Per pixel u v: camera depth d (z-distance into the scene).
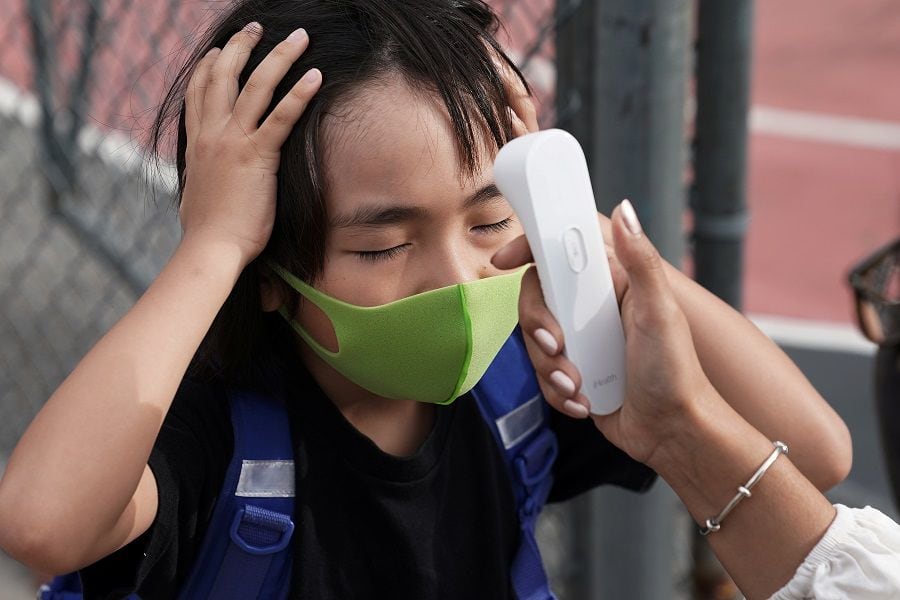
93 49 4.39
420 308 1.86
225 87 1.93
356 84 1.82
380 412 2.12
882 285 3.07
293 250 1.90
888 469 3.16
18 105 5.75
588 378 1.74
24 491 1.75
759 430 2.16
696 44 3.02
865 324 3.03
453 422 2.13
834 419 2.18
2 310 5.66
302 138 1.84
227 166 1.89
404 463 2.05
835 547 1.77
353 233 1.84
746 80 3.03
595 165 2.85
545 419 2.23
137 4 4.55
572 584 3.42
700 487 1.80
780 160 9.84
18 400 5.07
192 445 1.97
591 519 3.20
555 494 2.41
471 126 1.83
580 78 2.93
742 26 2.98
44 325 5.55
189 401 2.01
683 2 2.71
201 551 2.00
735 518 1.80
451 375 1.92
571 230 1.69
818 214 9.02
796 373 2.20
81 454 1.77
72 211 4.63
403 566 2.07
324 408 2.04
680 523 4.34
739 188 3.12
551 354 1.74
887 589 1.73
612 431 1.83
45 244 5.99
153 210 4.32
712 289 3.20
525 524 2.21
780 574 1.81
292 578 2.03
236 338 2.00
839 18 12.10
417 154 1.80
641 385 1.72
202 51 2.11
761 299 7.86
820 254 8.45
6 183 6.27
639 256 1.63
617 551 3.15
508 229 1.92
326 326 1.96
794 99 10.84
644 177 2.79
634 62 2.71
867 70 11.22
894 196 9.23
